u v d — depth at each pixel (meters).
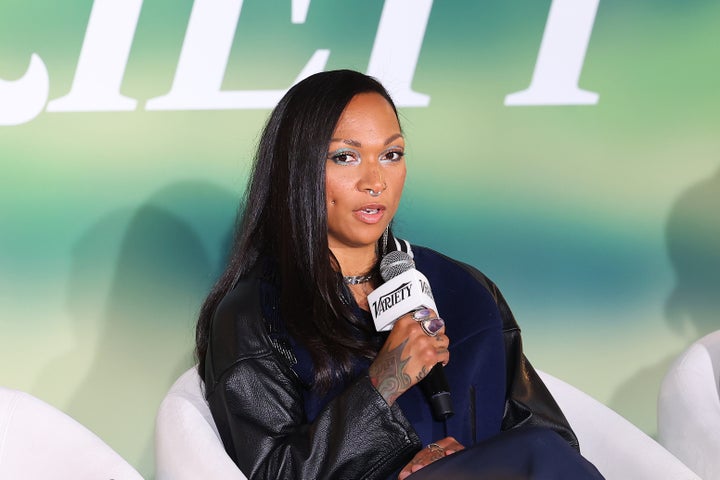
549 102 13.97
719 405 9.27
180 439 8.17
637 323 14.12
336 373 8.36
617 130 13.99
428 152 13.98
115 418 13.88
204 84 13.84
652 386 14.15
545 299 14.08
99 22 13.77
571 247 14.05
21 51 13.78
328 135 8.33
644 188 14.02
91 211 13.84
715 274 14.09
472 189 14.01
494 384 8.82
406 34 13.92
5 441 8.03
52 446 7.98
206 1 13.80
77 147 13.81
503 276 14.06
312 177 8.38
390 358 8.06
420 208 14.02
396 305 8.23
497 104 13.97
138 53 13.81
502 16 13.91
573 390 9.38
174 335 13.88
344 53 13.91
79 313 13.86
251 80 13.86
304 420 8.40
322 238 8.42
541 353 14.11
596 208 14.02
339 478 7.96
